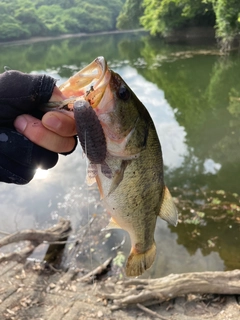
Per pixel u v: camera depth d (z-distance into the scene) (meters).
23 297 0.51
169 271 0.57
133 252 0.26
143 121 0.23
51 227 0.71
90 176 0.23
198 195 0.80
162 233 0.67
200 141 1.12
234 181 0.85
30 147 0.19
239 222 0.68
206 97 1.65
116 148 0.22
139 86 1.92
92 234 0.68
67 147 0.20
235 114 1.36
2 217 0.76
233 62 2.41
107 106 0.21
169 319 0.45
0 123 0.19
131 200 0.24
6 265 0.59
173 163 0.98
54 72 2.58
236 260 0.59
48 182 0.89
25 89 0.18
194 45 3.41
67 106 0.20
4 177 0.19
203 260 0.59
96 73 0.21
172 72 2.25
